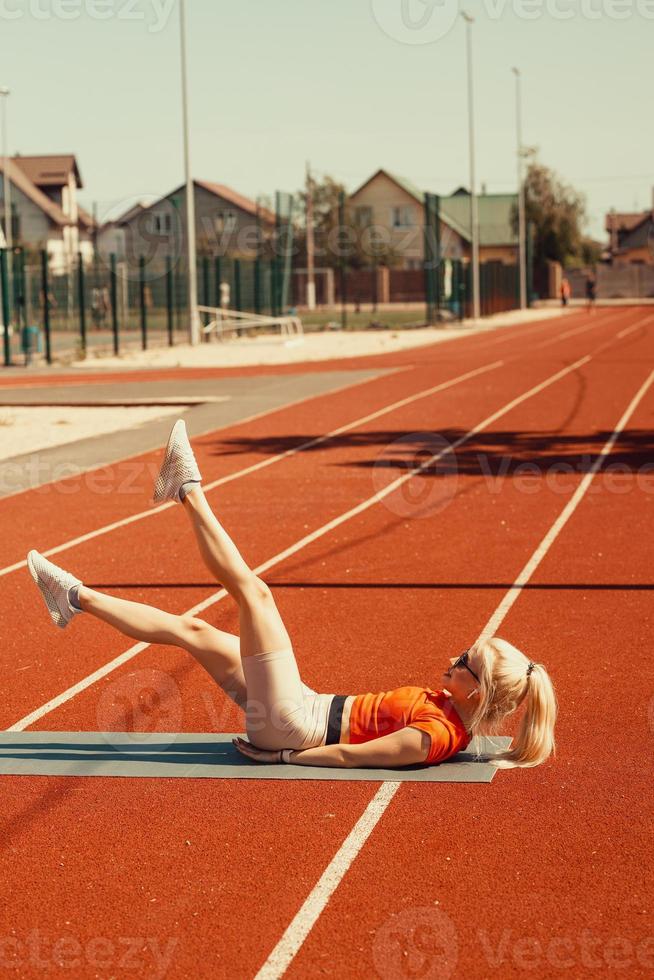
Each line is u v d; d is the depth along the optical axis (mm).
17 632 7809
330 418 19750
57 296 49531
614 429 18016
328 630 7711
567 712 6070
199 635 5391
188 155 37500
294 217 87250
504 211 100188
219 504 12375
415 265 93812
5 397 23469
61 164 81688
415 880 4293
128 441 17359
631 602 8250
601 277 92750
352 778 5230
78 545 10516
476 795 5035
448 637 7492
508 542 10320
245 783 5219
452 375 26938
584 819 4777
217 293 43594
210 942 3904
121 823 4840
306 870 4387
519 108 69062
